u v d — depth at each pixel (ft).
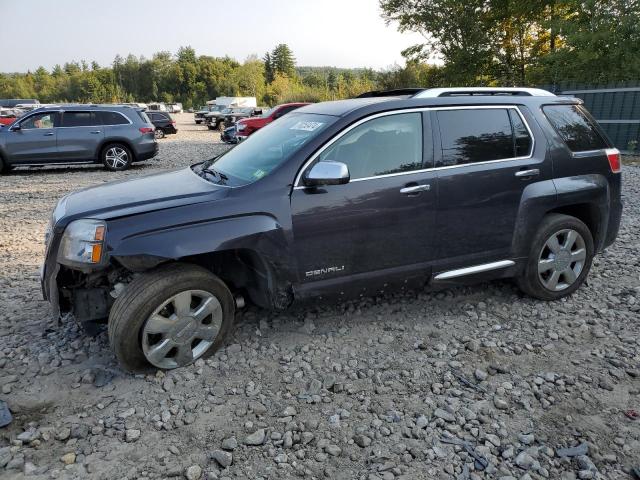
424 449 8.91
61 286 11.43
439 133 12.75
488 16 79.92
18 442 9.01
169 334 10.87
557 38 77.97
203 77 411.75
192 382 10.82
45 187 36.76
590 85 50.75
